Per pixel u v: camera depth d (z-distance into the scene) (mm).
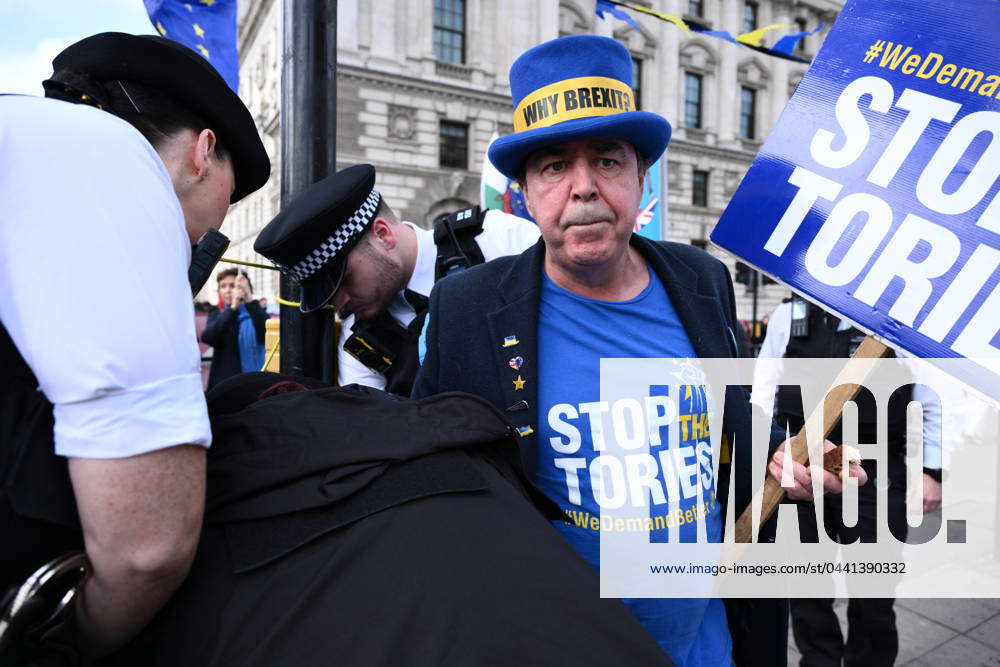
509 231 1742
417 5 16078
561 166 1046
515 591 590
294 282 1552
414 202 16219
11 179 531
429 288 1672
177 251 616
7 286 533
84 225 537
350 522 610
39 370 527
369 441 672
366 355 1703
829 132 1032
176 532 552
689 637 1143
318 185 1480
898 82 968
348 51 15250
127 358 533
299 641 544
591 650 584
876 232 973
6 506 551
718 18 20781
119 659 638
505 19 17078
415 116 16156
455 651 548
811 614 2273
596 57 1027
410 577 575
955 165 909
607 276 1118
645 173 1125
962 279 890
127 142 601
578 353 1131
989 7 895
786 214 1070
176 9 1741
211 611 580
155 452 542
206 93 741
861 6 1017
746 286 20203
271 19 18422
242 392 840
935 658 2400
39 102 584
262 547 598
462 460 703
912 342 926
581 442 1103
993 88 885
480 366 1156
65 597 545
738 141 21406
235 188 885
